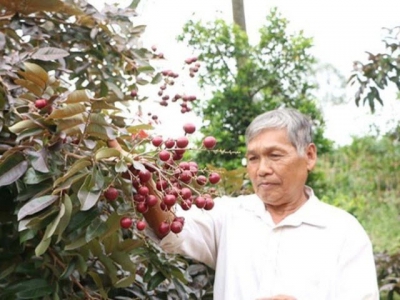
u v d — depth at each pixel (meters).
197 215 2.08
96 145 1.76
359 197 7.39
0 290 1.87
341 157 8.21
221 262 2.07
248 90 6.40
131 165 1.68
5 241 1.82
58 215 1.59
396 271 4.12
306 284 1.96
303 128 2.01
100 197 1.73
